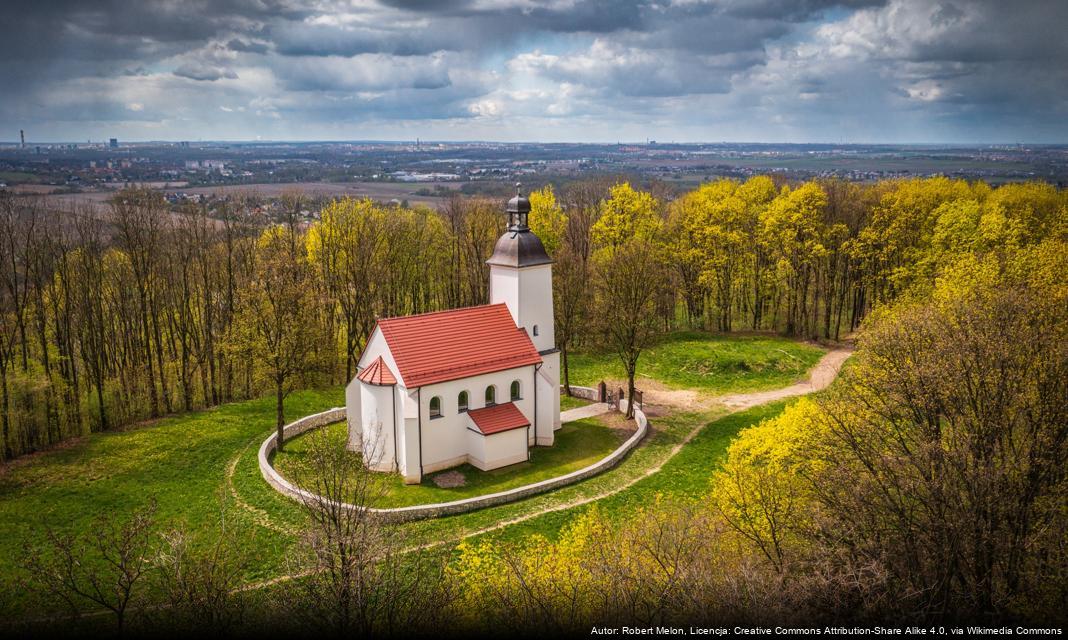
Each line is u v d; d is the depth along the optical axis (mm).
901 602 25656
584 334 75125
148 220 64250
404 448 46969
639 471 49125
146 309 64062
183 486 46344
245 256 69062
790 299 80438
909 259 73938
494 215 84125
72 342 61188
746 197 88188
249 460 50281
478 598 27328
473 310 52281
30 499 44281
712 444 53688
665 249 82625
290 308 53500
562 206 110688
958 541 25828
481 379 50062
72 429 58875
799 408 36125
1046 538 26375
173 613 27484
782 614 24312
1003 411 28266
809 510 29938
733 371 69000
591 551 28797
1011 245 60781
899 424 32000
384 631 26125
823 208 81375
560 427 57031
